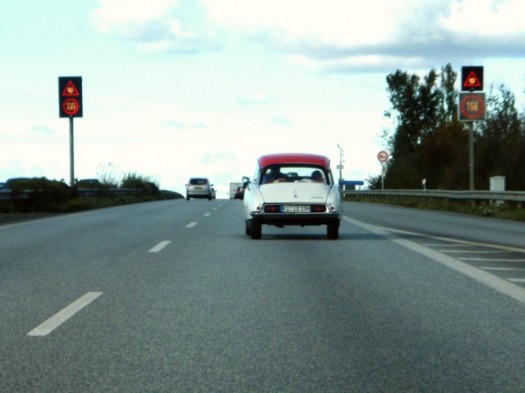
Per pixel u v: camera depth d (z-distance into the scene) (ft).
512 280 33.78
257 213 53.72
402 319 24.68
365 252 45.70
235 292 30.09
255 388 16.72
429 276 34.99
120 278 33.96
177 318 24.72
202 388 16.70
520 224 75.41
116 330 22.81
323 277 34.53
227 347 20.66
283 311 26.03
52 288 30.99
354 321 24.30
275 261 40.81
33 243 51.03
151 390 16.55
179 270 36.83
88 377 17.60
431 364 18.83
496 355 19.76
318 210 53.72
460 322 24.18
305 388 16.72
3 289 30.71
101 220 78.79
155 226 68.90
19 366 18.57
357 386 16.89
